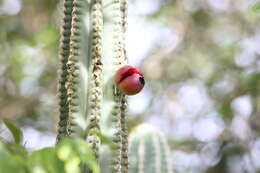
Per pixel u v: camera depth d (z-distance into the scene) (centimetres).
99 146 368
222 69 1011
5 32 938
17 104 911
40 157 280
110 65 384
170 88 1019
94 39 381
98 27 383
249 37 1025
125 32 408
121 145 378
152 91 1019
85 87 375
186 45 1024
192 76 1023
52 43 933
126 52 405
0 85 932
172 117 1016
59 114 380
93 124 369
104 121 375
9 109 902
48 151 282
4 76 939
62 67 385
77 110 371
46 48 942
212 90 1008
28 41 936
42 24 952
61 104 380
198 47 1024
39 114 917
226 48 1024
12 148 295
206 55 1025
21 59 943
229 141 892
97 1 388
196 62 1016
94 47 379
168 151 537
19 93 935
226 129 923
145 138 539
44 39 927
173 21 1034
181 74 1018
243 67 991
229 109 936
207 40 1028
